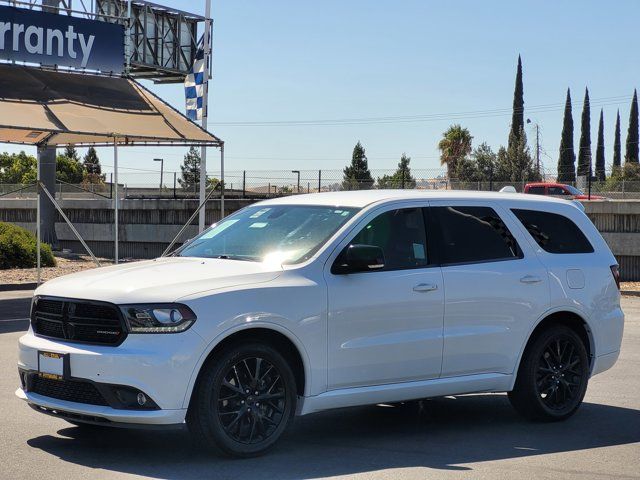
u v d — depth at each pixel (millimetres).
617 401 8672
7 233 24609
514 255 7551
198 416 5957
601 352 8047
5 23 19656
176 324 5844
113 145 21688
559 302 7664
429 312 6910
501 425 7531
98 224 34656
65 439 6656
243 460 6137
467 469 6051
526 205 7898
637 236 26016
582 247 8086
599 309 7992
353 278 6602
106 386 5816
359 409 8125
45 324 6301
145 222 33625
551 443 6914
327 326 6422
